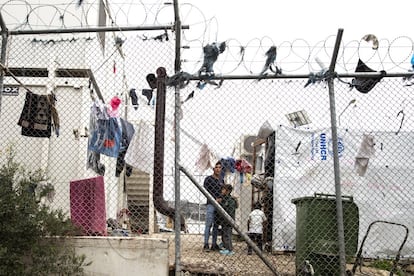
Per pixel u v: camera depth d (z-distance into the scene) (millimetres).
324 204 5234
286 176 7680
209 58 5043
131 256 4859
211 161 5184
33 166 6871
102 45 8898
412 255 7277
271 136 8047
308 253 5191
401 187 7469
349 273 5168
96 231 5172
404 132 7535
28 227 4496
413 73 4973
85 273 4824
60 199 6793
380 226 7422
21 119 5488
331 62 4973
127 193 9805
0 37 5531
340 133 7648
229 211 6637
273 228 7520
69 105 7191
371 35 4988
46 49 7125
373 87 5137
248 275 5270
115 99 5574
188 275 5172
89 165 5996
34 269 4508
